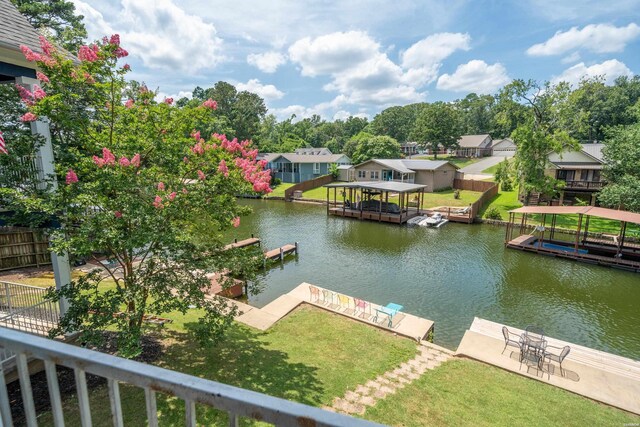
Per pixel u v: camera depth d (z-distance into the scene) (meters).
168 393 1.14
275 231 24.59
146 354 7.65
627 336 10.68
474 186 38.50
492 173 46.34
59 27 22.23
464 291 13.97
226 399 1.06
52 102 5.91
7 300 8.09
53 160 6.44
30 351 1.34
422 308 12.49
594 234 21.92
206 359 7.66
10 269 12.70
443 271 16.28
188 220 6.89
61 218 6.02
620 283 14.92
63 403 5.70
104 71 6.31
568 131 28.41
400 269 16.55
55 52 6.02
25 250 12.93
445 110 61.91
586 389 7.72
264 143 59.62
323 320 10.63
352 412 6.39
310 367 7.79
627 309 12.48
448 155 68.50
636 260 17.56
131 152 6.61
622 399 7.41
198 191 6.68
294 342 9.10
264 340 9.07
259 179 7.09
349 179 45.16
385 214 27.94
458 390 7.41
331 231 24.62
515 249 19.81
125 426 5.30
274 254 17.58
